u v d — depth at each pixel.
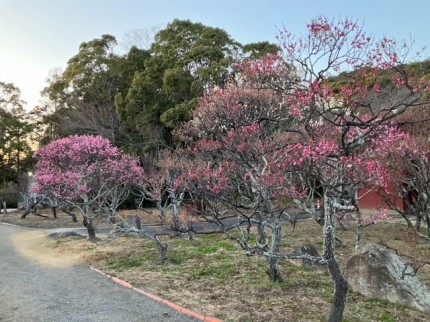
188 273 6.99
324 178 4.57
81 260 8.66
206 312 5.12
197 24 21.58
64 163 10.84
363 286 5.82
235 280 6.45
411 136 7.68
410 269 6.11
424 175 8.26
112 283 6.80
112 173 11.09
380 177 4.57
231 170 6.68
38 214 19.64
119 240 10.71
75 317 5.21
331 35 4.76
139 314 5.24
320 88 4.75
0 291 6.51
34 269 8.14
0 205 27.30
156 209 18.39
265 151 5.63
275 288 5.98
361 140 4.53
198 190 6.16
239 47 19.73
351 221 12.40
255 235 10.45
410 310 5.23
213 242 9.77
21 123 34.28
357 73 5.00
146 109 20.06
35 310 5.53
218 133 6.96
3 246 11.48
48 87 30.25
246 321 4.79
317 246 9.07
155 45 22.52
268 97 6.59
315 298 5.55
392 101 5.85
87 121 22.25
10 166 34.34
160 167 13.05
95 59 25.92
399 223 12.26
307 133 5.17
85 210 11.10
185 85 18.47
